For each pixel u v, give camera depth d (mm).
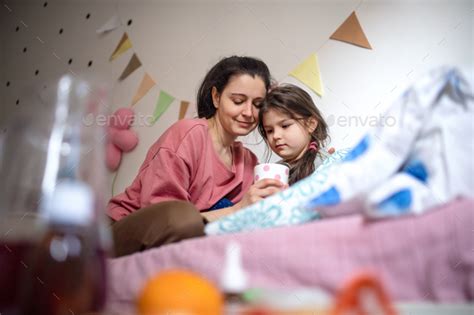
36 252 424
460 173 599
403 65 1279
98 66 1680
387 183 606
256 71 1167
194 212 812
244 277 558
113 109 1534
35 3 1887
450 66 663
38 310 406
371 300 463
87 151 476
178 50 1553
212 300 441
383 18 1330
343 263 564
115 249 831
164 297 428
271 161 1236
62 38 1807
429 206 577
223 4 1528
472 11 1265
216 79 1197
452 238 549
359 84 1306
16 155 505
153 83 1549
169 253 643
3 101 1785
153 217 822
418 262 549
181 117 1483
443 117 630
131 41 1629
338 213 639
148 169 1076
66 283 411
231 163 1161
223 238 627
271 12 1465
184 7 1578
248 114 1146
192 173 1083
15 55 1884
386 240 565
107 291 451
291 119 1110
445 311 525
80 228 426
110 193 1389
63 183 439
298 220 667
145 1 1643
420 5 1302
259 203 692
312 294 532
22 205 483
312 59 1373
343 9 1382
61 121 488
